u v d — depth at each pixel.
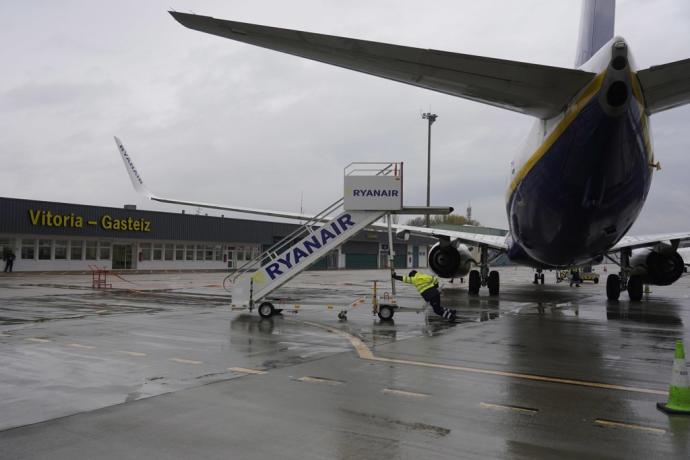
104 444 5.10
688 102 11.04
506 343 10.82
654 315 16.05
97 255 50.66
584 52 15.37
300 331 12.23
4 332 11.82
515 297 22.78
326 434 5.41
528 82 10.34
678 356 6.30
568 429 5.61
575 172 12.79
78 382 7.38
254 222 63.97
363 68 8.80
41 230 44.91
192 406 6.30
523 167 15.27
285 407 6.29
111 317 14.62
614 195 13.43
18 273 43.94
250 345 10.35
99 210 48.97
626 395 6.93
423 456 4.86
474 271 23.95
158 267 55.59
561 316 15.61
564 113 11.83
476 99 11.12
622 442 5.23
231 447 5.05
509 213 18.64
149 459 4.77
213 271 57.12
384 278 44.78
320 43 7.57
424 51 8.20
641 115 11.24
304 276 50.31
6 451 4.91
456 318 14.98
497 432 5.50
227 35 7.18
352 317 15.05
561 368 8.52
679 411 6.12
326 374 7.96
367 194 15.02
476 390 7.12
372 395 6.84
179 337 11.27
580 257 18.14
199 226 57.75
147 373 7.94
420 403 6.50
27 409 6.14
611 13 14.77
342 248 74.31
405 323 13.80
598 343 10.91
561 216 14.66
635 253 20.92
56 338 11.05
